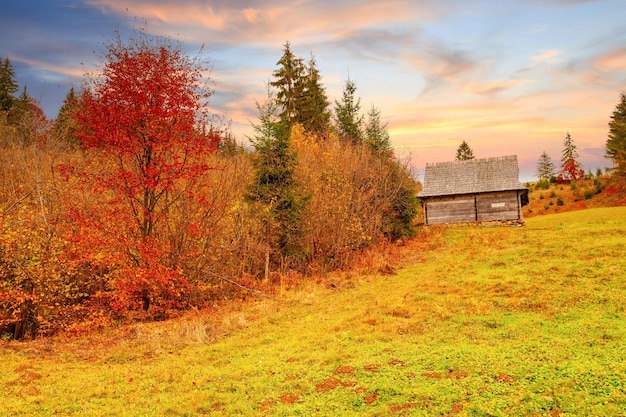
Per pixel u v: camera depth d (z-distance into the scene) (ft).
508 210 125.90
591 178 261.85
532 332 36.88
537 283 51.67
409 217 114.62
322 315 53.62
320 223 91.81
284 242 84.48
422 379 29.84
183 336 51.57
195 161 68.80
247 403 29.99
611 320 37.29
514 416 23.17
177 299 71.10
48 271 59.72
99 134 62.69
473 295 51.29
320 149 119.34
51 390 35.45
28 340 57.67
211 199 75.77
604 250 61.87
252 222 81.00
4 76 172.76
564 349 31.73
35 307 60.03
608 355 29.37
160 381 36.70
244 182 84.33
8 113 154.61
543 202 232.53
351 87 154.71
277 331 49.16
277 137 82.02
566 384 25.76
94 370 41.16
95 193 70.18
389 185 113.39
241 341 46.55
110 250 64.18
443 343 37.17
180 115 64.54
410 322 44.57
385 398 27.91
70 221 64.28
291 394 30.76
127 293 63.57
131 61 63.52
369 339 40.98
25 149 80.18
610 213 124.77
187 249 72.02
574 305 42.80
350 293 64.13
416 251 96.12
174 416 29.22
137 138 65.05
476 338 37.50
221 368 38.34
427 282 60.95
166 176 65.77
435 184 135.44
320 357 37.47
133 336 53.78
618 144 236.02
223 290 76.18
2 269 57.72
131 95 62.75
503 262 65.72
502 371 29.17
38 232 61.77
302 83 171.94
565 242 72.49
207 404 30.14
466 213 130.11
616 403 22.95
